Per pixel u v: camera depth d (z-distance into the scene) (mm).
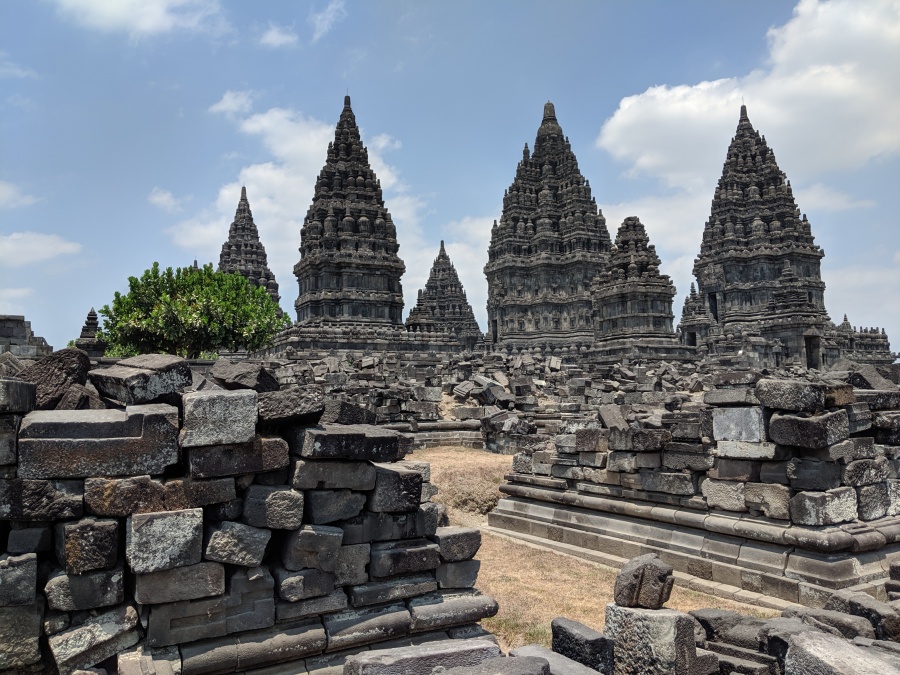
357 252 65188
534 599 11758
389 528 8328
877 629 8289
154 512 7000
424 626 8227
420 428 29562
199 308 50438
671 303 70438
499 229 97375
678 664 7383
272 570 7750
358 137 70188
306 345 59656
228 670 7211
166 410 7367
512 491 18266
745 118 98250
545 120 101625
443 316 119375
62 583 6730
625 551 14258
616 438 14984
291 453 8070
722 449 12719
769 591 11422
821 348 75250
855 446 11906
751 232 93062
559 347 87750
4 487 6707
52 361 8391
